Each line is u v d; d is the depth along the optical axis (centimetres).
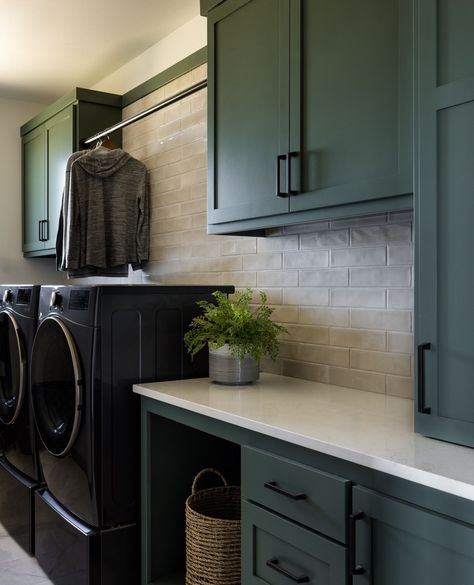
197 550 207
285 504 157
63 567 240
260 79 212
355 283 224
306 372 244
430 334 140
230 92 227
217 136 234
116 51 347
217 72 234
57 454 245
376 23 171
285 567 157
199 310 248
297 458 155
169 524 231
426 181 140
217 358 228
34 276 441
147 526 225
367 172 174
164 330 238
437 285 138
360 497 136
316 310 240
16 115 434
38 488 276
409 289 205
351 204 181
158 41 333
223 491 232
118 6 290
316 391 217
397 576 128
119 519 226
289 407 187
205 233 299
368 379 218
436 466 124
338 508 140
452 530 117
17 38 325
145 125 345
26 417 284
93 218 321
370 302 219
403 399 202
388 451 135
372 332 217
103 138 355
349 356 226
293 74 198
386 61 169
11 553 284
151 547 225
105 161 324
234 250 282
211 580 203
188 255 312
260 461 166
